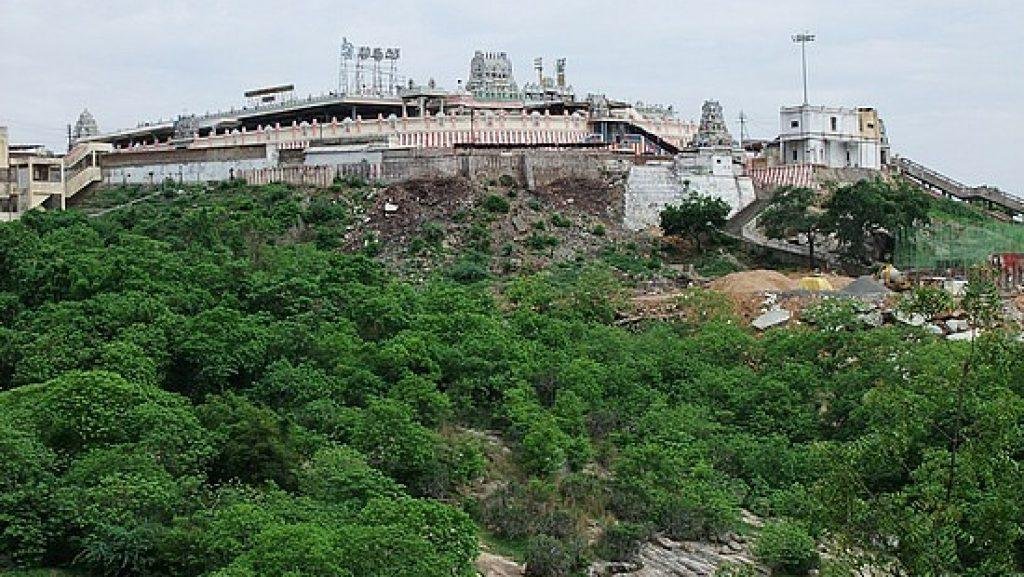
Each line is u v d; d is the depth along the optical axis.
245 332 99.94
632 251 164.75
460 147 179.25
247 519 69.00
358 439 87.81
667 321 134.50
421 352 104.94
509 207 166.50
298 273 118.38
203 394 95.38
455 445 92.69
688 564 86.31
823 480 61.94
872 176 196.50
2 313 105.69
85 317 99.00
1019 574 59.91
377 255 154.25
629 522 90.75
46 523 70.88
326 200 164.88
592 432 105.75
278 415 89.69
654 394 111.38
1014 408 61.28
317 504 75.31
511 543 85.19
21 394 83.25
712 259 165.50
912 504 61.16
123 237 127.62
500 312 130.75
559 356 114.25
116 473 73.88
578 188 175.62
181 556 68.81
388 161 171.88
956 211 189.38
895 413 64.88
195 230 135.25
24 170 167.50
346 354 102.44
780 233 166.25
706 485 95.12
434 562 66.06
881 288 141.38
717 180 181.75
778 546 86.50
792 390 113.50
